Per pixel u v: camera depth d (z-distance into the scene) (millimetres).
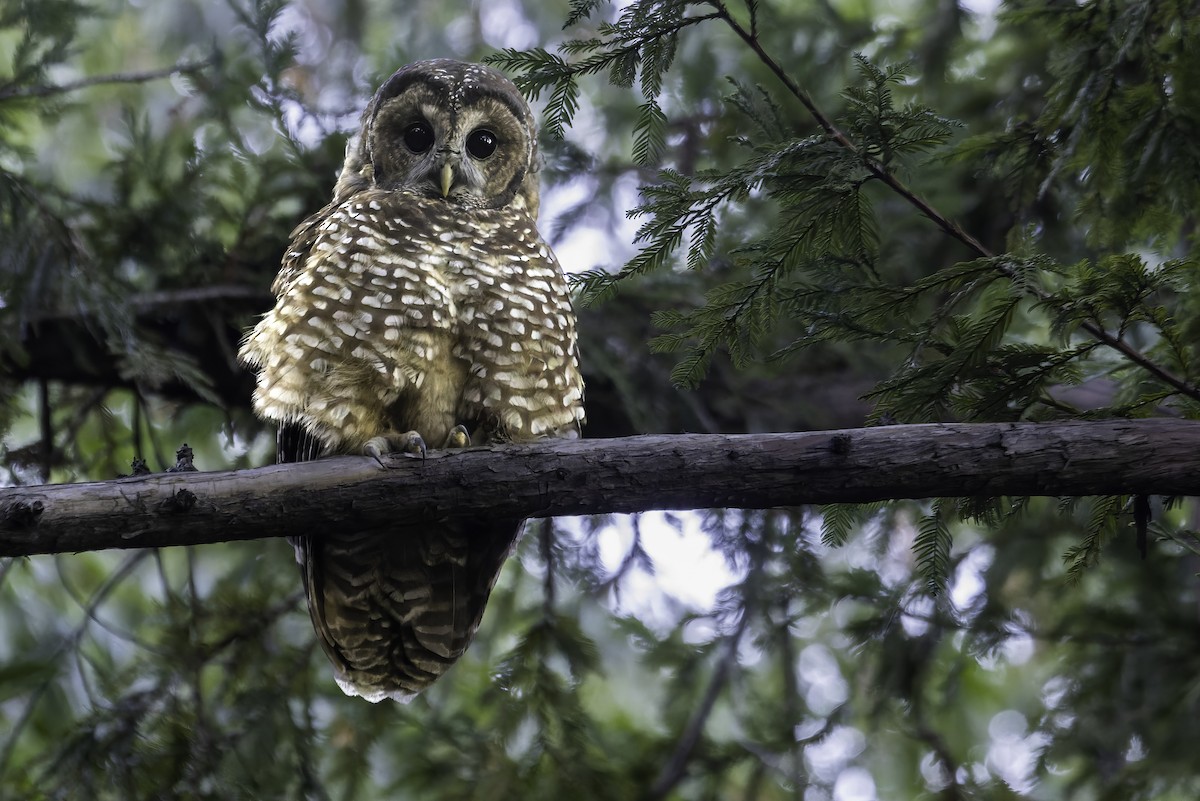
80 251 10461
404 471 7469
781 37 14039
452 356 9172
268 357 9086
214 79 11398
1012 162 8664
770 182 7188
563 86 7730
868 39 13969
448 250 9172
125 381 11906
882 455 7125
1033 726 13016
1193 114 8039
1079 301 6648
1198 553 7801
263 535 7465
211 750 10609
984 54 14062
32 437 14133
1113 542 12391
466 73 10477
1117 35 7969
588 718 11734
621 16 7324
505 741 11578
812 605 12195
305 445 9188
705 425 12352
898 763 14164
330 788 11898
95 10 10953
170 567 15352
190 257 11570
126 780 10336
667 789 12094
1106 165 8398
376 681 9719
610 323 12820
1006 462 7016
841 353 12758
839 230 7379
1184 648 12141
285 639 12078
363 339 8898
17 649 13898
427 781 11695
